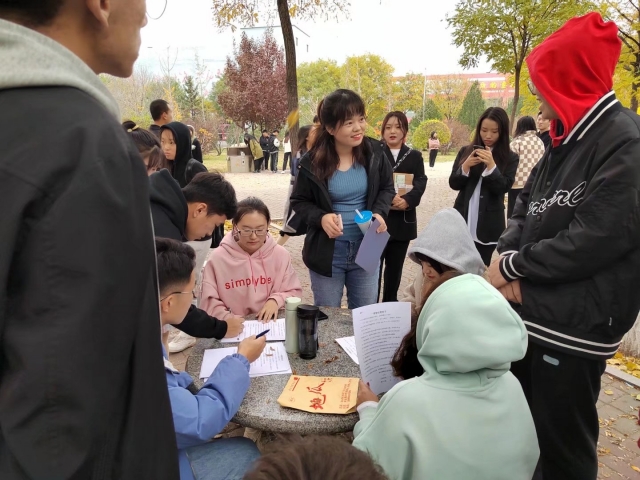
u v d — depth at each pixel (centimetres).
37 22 72
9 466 64
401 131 380
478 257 199
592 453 170
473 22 959
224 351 198
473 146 362
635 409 282
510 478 130
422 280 232
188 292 165
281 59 2520
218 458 167
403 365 162
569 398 166
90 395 62
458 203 376
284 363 188
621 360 338
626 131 151
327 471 79
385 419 127
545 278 162
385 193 290
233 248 258
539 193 183
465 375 127
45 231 61
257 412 155
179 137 447
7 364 63
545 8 895
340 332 218
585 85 164
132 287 67
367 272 281
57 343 59
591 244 150
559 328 163
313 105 3841
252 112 2520
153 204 224
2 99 65
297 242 679
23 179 61
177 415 138
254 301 253
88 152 63
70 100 67
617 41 164
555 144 178
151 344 75
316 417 152
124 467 72
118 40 80
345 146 272
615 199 147
